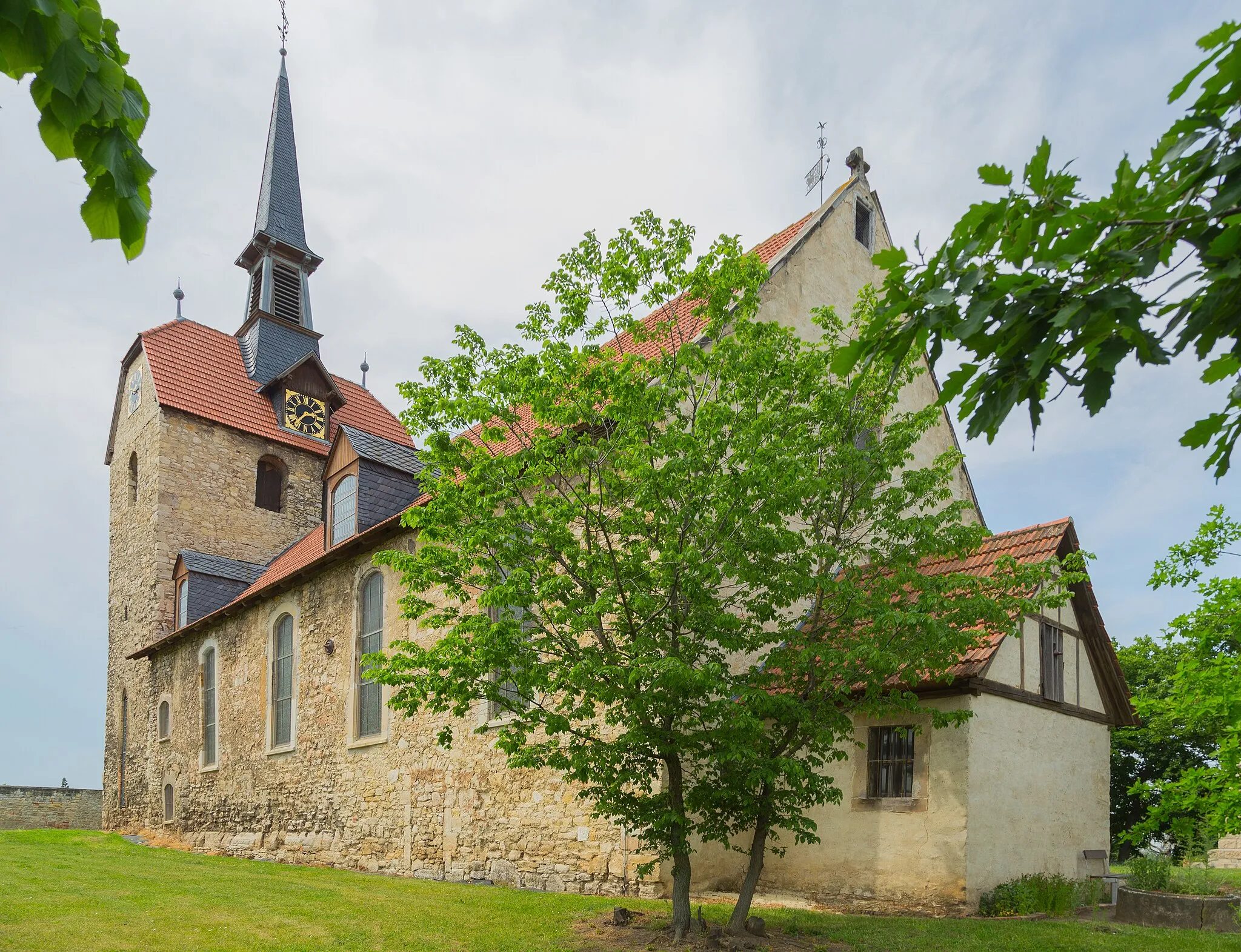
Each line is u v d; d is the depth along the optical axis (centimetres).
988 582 920
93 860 1428
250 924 927
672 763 887
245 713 1995
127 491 2731
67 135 284
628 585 891
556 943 855
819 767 1002
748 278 964
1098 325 306
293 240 3078
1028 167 317
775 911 1023
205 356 2812
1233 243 285
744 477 847
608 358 946
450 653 893
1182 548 1021
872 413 988
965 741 1063
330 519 1842
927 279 325
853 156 1689
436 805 1437
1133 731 2183
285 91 3250
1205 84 304
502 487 949
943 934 880
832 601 919
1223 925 962
